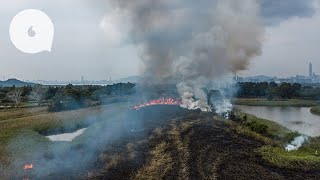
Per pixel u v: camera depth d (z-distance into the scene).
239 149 37.12
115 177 28.09
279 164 31.77
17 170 30.31
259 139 42.66
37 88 118.31
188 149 36.41
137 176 28.09
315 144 42.84
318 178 28.41
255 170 29.97
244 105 120.06
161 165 30.73
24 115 75.12
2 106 96.94
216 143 39.34
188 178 27.08
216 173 28.55
